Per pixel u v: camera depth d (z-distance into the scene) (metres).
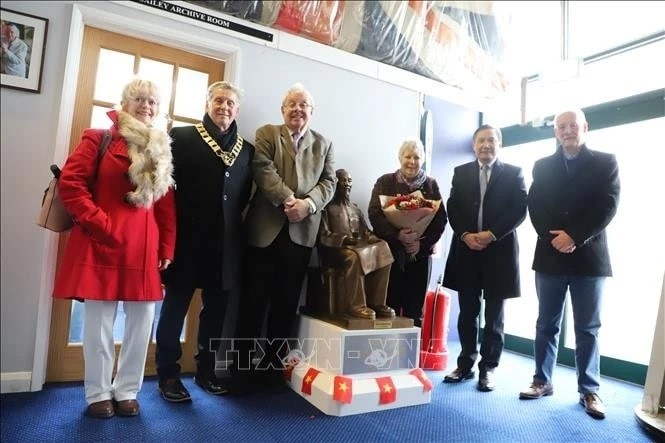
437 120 3.38
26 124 1.86
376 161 2.87
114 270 1.55
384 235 2.29
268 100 2.46
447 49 3.22
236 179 1.93
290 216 1.95
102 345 1.61
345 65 2.75
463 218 2.36
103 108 2.11
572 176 2.11
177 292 1.84
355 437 1.61
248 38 2.40
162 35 2.17
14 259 1.83
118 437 1.47
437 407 2.00
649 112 2.71
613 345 2.89
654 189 2.73
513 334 3.43
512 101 3.63
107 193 1.56
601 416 1.94
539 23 3.59
